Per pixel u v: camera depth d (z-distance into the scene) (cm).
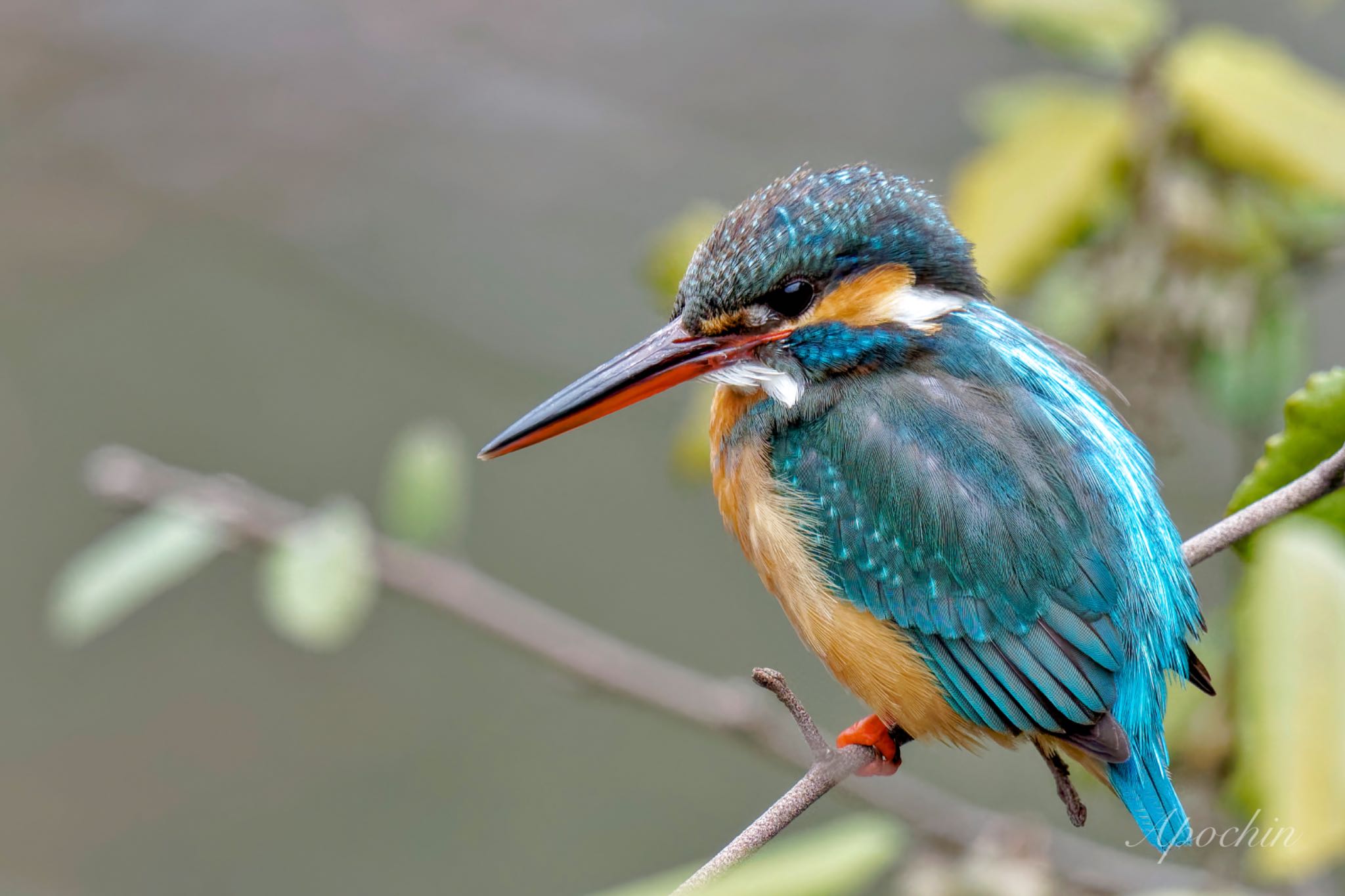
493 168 1242
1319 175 692
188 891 1255
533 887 1232
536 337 1260
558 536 1301
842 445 612
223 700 1319
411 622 1332
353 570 769
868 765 639
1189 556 551
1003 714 589
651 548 1300
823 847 355
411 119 1238
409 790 1273
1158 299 732
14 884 1234
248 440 1316
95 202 1279
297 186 1259
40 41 1230
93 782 1284
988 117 816
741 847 489
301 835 1255
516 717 1309
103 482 841
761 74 1199
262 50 1227
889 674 612
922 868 681
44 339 1340
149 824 1271
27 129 1252
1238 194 741
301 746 1290
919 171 1173
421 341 1289
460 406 1312
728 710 781
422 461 809
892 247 628
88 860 1245
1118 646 575
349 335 1333
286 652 1314
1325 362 1073
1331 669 379
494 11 1219
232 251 1305
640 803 1256
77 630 795
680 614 1275
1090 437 602
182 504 825
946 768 1126
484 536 1296
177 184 1268
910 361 624
